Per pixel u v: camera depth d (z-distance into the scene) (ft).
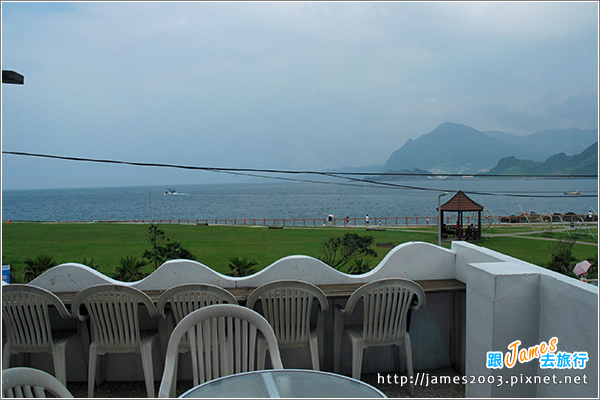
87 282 11.20
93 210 363.35
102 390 10.47
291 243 111.86
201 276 11.27
